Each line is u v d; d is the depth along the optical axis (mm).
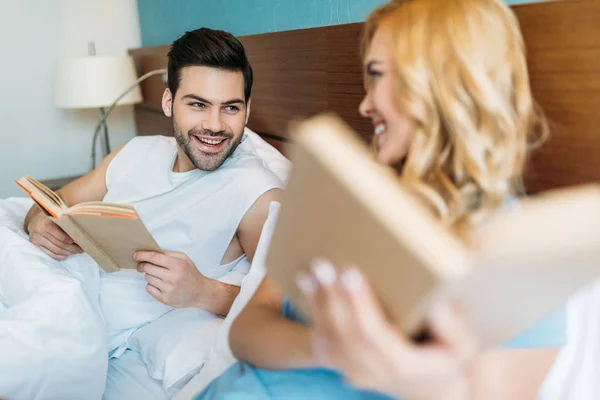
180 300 1262
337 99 1477
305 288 583
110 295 1426
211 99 1425
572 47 908
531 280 510
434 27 757
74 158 3166
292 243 613
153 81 2758
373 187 488
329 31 1465
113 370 1338
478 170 739
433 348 553
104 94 2711
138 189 1594
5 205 1848
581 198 505
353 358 566
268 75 1822
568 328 746
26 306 1194
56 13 2990
